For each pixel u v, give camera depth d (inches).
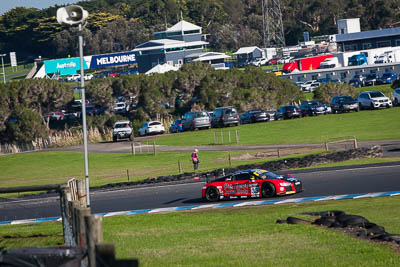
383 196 1882.4
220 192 2169.0
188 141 5000.0
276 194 2081.7
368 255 995.9
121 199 2490.2
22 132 7130.9
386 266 915.4
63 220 1272.1
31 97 7637.8
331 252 1035.3
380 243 1126.4
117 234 1375.5
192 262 993.5
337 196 1957.4
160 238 1280.8
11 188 1339.8
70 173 3983.8
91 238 525.7
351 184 2251.5
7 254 609.9
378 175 2425.0
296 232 1258.6
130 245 1200.2
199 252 1092.5
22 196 3105.3
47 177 3907.5
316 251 1050.1
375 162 2915.8
